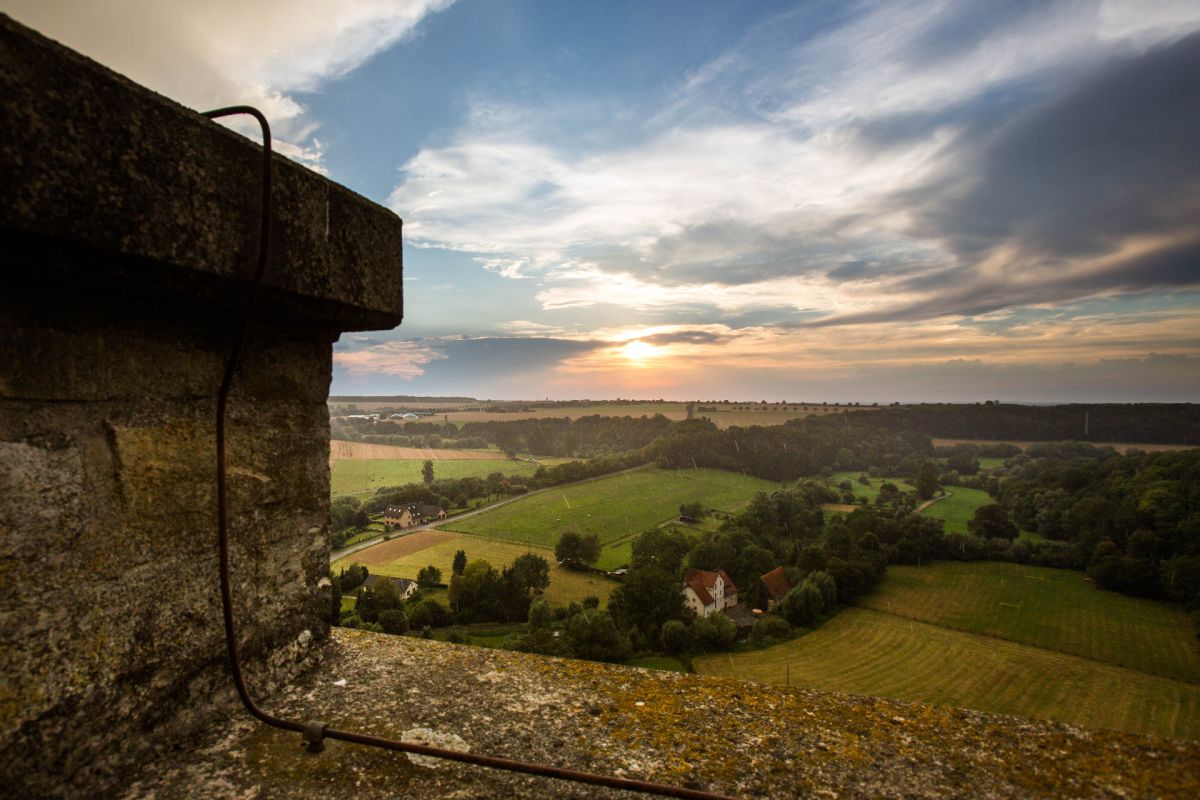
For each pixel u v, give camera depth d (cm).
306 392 181
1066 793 132
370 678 179
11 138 91
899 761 144
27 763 110
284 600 175
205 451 148
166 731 137
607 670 190
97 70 104
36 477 112
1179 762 142
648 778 135
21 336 110
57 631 116
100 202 104
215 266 127
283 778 131
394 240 189
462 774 135
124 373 129
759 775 138
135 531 132
